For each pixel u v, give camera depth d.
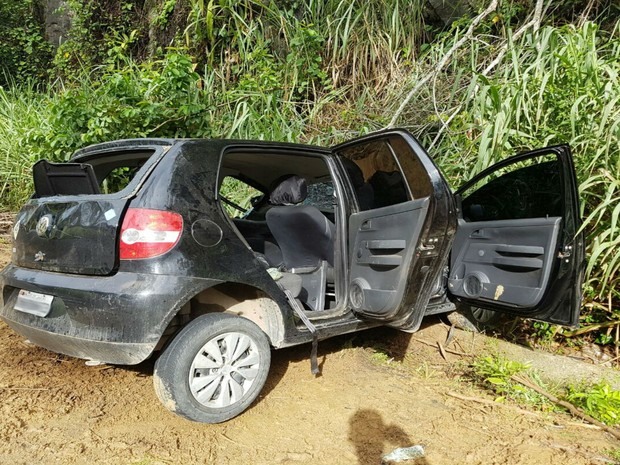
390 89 7.30
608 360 3.94
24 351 3.29
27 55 11.13
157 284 2.35
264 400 2.87
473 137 5.29
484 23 7.14
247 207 5.33
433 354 3.68
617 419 2.77
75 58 10.15
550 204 3.40
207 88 7.47
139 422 2.55
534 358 3.57
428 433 2.59
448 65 6.91
